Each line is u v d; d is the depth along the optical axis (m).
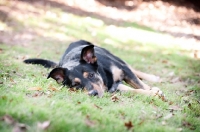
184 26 17.75
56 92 6.30
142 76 8.66
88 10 19.64
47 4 19.06
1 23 14.70
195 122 5.60
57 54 11.20
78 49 7.86
